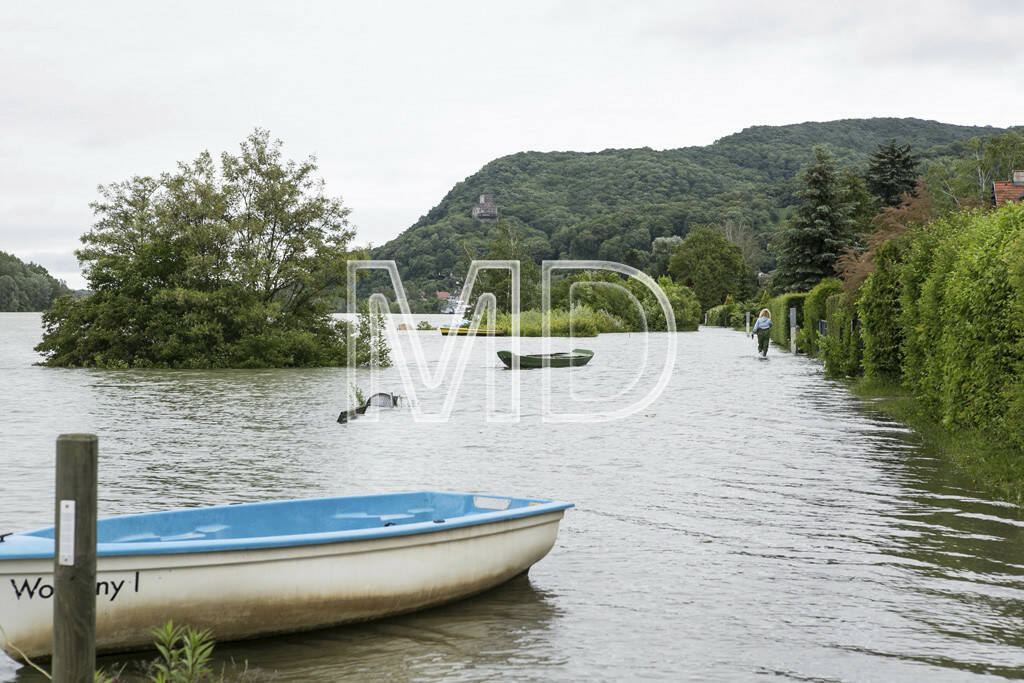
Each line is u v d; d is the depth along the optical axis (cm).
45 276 11444
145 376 2941
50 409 1978
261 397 2277
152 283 3462
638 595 716
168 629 530
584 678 556
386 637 628
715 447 1445
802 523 941
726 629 640
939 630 636
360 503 791
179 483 1140
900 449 1399
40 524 927
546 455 1379
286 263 3644
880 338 2181
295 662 583
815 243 5709
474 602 702
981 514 973
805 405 2019
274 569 614
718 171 17812
